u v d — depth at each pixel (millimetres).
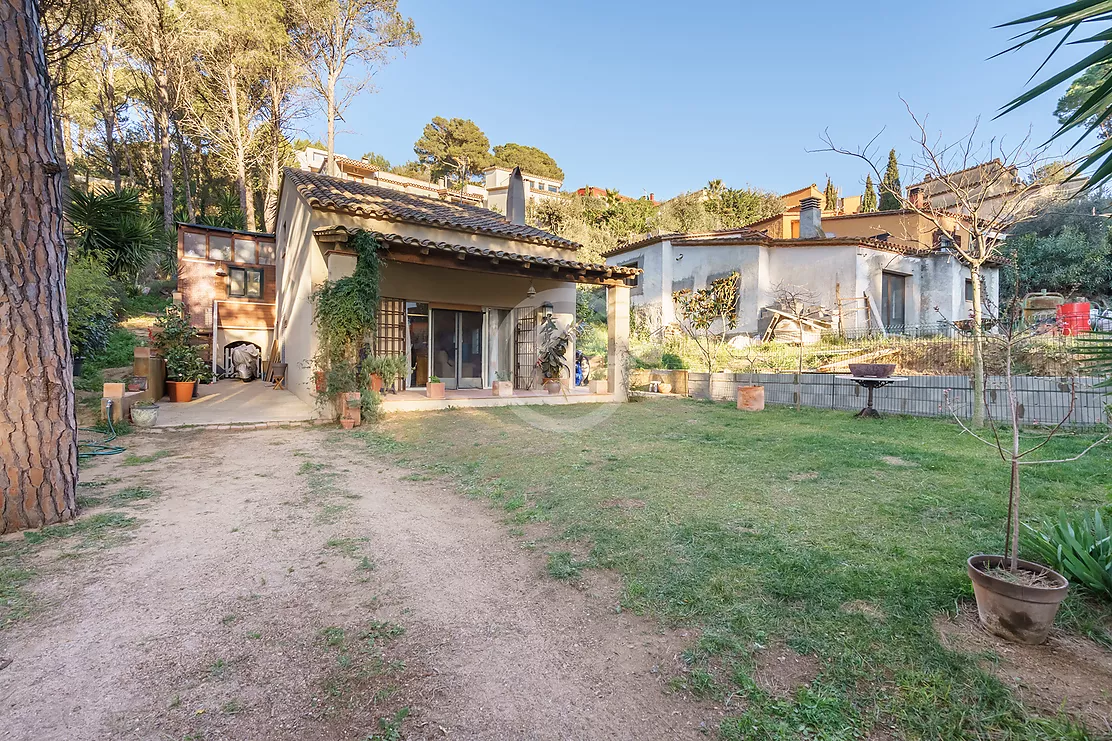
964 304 17109
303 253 10766
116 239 14742
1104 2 1393
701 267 17609
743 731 1694
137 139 27375
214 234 15758
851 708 1767
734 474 5020
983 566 2422
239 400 10500
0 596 2633
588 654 2176
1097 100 1504
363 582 2889
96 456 5922
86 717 1778
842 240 15602
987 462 5227
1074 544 2514
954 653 2035
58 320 3770
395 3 23484
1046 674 1917
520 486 4777
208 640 2279
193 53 21266
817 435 7020
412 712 1822
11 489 3545
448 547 3410
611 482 4797
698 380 12414
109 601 2625
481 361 12539
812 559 2949
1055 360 7766
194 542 3461
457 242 12211
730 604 2494
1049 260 17172
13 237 3531
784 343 14531
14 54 3514
